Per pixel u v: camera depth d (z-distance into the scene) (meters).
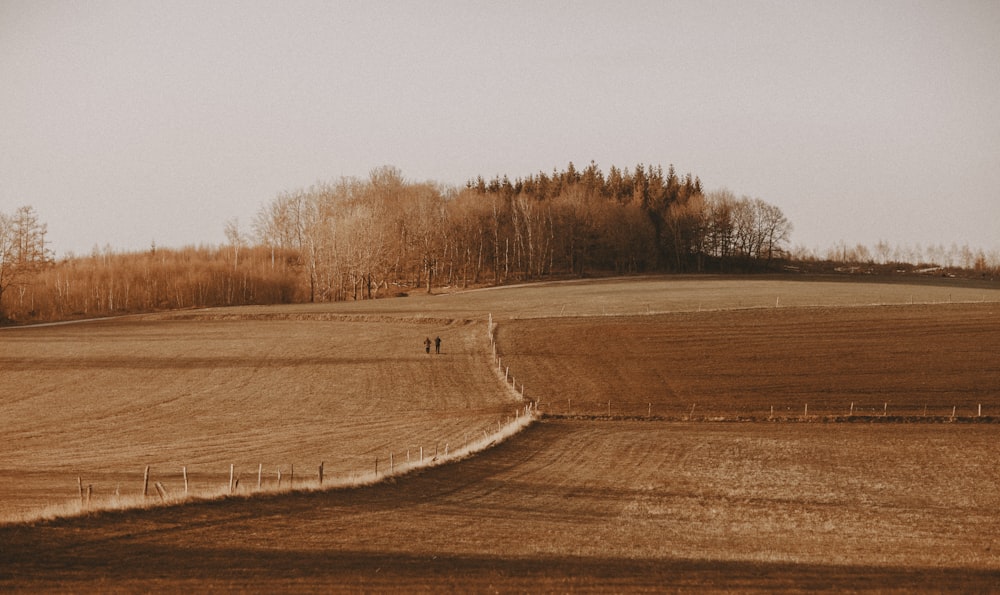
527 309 90.06
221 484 33.69
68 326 92.25
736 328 74.06
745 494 32.50
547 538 23.72
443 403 57.12
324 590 17.09
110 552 19.30
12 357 73.19
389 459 40.66
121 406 56.62
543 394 58.06
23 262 110.56
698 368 62.69
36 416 53.38
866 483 34.72
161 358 72.69
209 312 96.75
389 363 69.31
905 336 69.00
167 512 23.36
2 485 33.28
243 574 18.16
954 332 69.69
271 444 44.94
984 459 39.47
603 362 65.62
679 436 45.97
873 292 99.94
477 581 18.08
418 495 30.14
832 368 61.19
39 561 18.19
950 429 47.25
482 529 24.73
